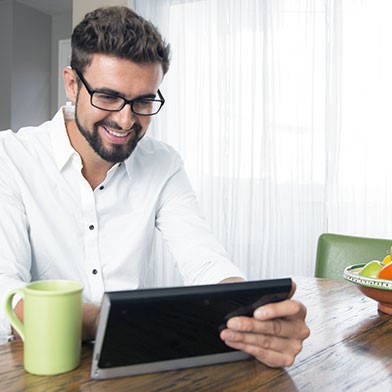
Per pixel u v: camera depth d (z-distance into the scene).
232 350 0.81
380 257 1.73
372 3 2.85
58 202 1.28
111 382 0.72
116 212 1.33
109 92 1.01
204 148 3.36
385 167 2.84
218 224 3.32
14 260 1.11
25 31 5.11
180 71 3.42
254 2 3.17
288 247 3.12
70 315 0.74
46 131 1.33
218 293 0.71
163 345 0.74
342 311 1.17
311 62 3.04
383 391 0.73
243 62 3.22
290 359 0.80
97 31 1.00
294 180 3.09
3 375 0.73
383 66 2.83
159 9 3.46
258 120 3.19
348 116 2.92
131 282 1.35
